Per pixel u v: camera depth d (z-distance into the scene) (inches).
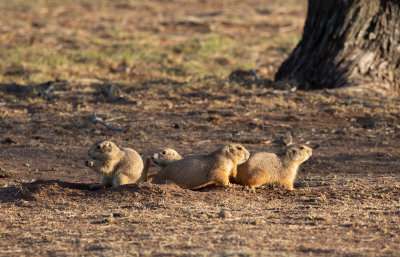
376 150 564.7
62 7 1850.4
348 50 824.3
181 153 557.9
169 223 318.3
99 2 1993.1
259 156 418.6
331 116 698.2
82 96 803.4
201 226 311.7
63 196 379.2
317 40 843.4
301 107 737.0
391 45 821.2
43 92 811.4
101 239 290.4
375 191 401.4
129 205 357.7
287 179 415.2
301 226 311.0
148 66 1032.2
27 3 1919.3
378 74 812.0
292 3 2018.9
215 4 1990.7
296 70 857.5
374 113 702.5
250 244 275.1
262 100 766.5
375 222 317.7
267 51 1227.2
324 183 442.9
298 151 415.8
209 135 630.5
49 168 509.7
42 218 335.0
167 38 1310.3
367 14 820.0
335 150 569.3
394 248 269.4
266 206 360.2
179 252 262.5
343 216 331.6
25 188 393.1
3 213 346.9
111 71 1007.0
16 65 1027.3
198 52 1163.3
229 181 419.2
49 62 1049.5
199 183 398.6
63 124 671.8
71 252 269.4
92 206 359.6
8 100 789.9
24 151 568.1
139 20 1610.5
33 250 274.4
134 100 776.9
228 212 331.9
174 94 808.9
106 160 394.3
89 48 1192.8
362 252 263.3
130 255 260.1
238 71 941.8
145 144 596.1
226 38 1333.7
